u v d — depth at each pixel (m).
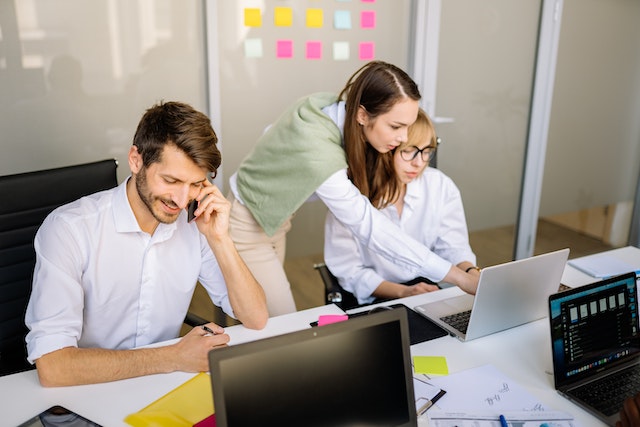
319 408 1.14
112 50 2.67
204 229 1.69
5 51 2.48
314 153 1.92
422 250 1.88
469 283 1.84
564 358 1.48
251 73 2.98
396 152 2.06
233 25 2.88
